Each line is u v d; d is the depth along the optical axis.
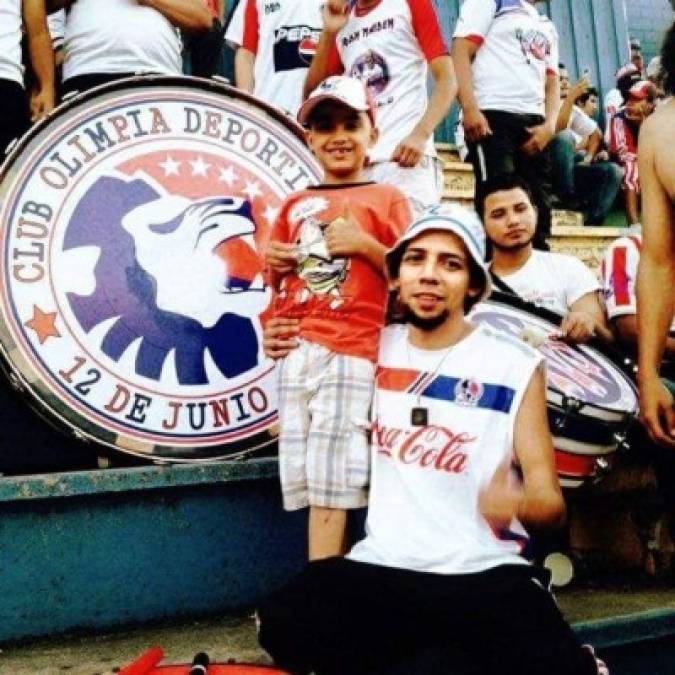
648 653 2.30
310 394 2.07
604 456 2.19
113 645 2.09
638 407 2.21
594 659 1.65
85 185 2.43
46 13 2.91
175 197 2.52
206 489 2.32
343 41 3.25
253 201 2.61
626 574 2.71
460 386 1.84
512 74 3.92
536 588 1.67
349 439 2.01
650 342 2.10
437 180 3.27
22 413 2.59
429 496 1.78
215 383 2.46
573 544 2.69
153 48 2.95
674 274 2.10
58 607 2.17
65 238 2.38
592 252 5.65
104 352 2.37
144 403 2.38
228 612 2.32
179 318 2.46
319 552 2.00
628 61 7.34
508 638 1.59
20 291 2.31
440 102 3.06
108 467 2.38
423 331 1.90
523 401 1.81
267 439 2.48
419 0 3.11
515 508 1.79
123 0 2.95
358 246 2.06
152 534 2.26
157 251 2.47
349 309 2.08
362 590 1.66
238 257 2.56
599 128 7.20
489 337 1.89
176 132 2.56
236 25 3.65
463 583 1.65
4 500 2.12
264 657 1.96
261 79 3.57
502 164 3.89
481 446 1.79
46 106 2.87
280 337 2.13
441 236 1.88
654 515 2.67
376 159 3.14
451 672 1.60
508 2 3.94
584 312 2.57
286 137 2.69
